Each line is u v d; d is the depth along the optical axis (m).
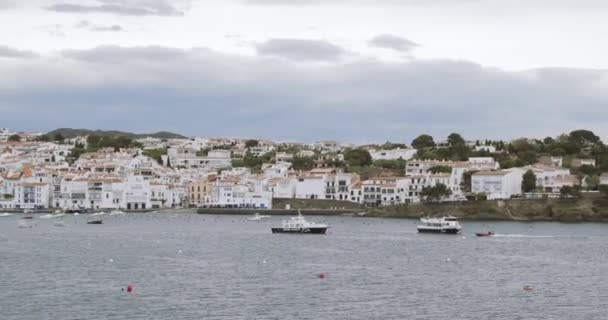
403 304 151.12
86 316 139.25
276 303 150.88
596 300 156.75
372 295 159.75
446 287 170.00
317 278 180.62
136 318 138.00
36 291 161.25
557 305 151.75
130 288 163.12
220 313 142.12
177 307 146.75
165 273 186.88
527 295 161.38
